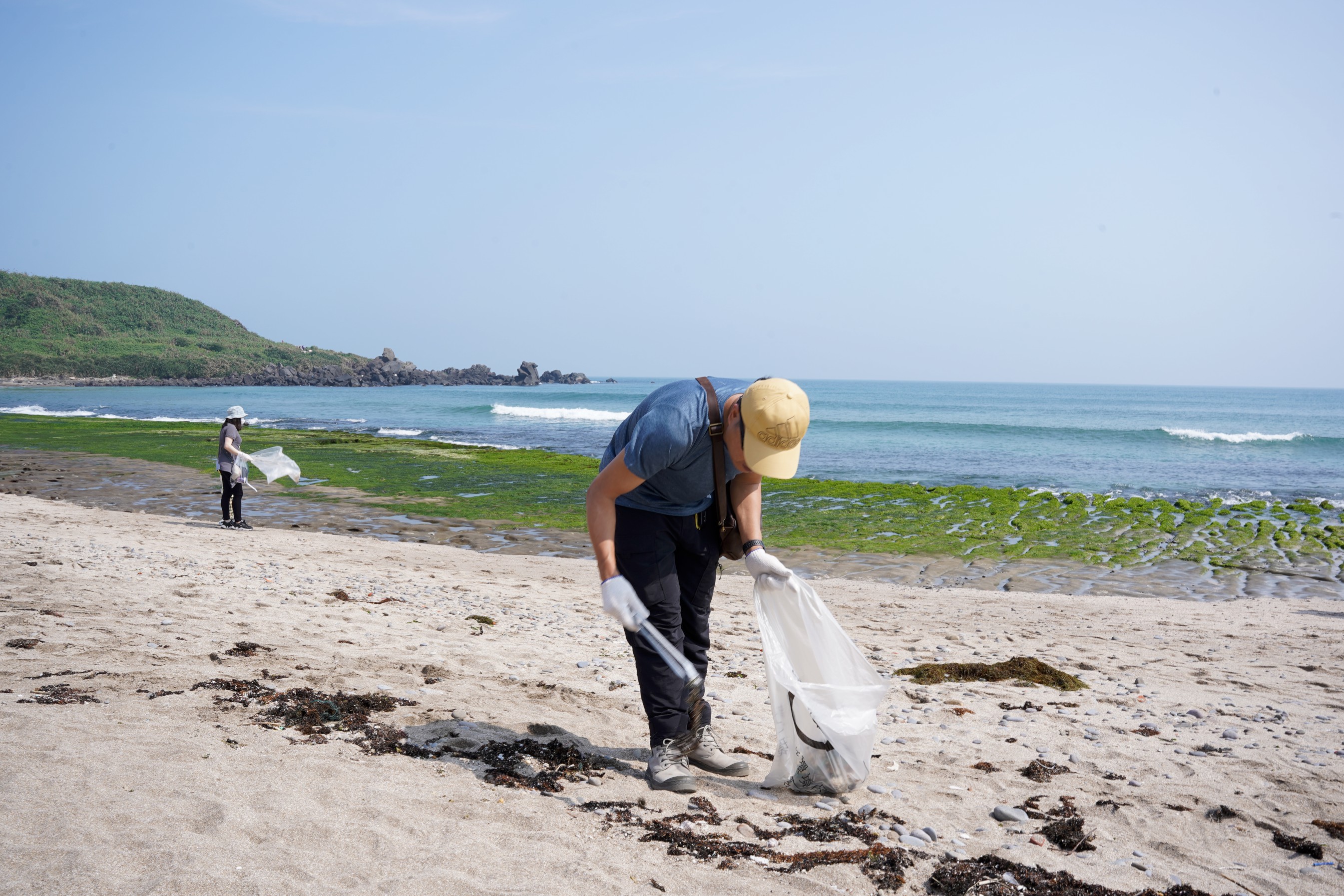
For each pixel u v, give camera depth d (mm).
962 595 10703
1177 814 3559
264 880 2361
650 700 3506
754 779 3762
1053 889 2812
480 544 14172
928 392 161000
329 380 173875
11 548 8906
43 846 2420
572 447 38812
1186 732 4840
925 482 27453
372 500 18688
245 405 82125
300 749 3471
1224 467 32469
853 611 9266
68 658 4688
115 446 31422
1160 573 12852
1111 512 18328
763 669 6035
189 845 2500
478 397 110500
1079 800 3682
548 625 7289
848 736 3457
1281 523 17766
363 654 5387
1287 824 3510
